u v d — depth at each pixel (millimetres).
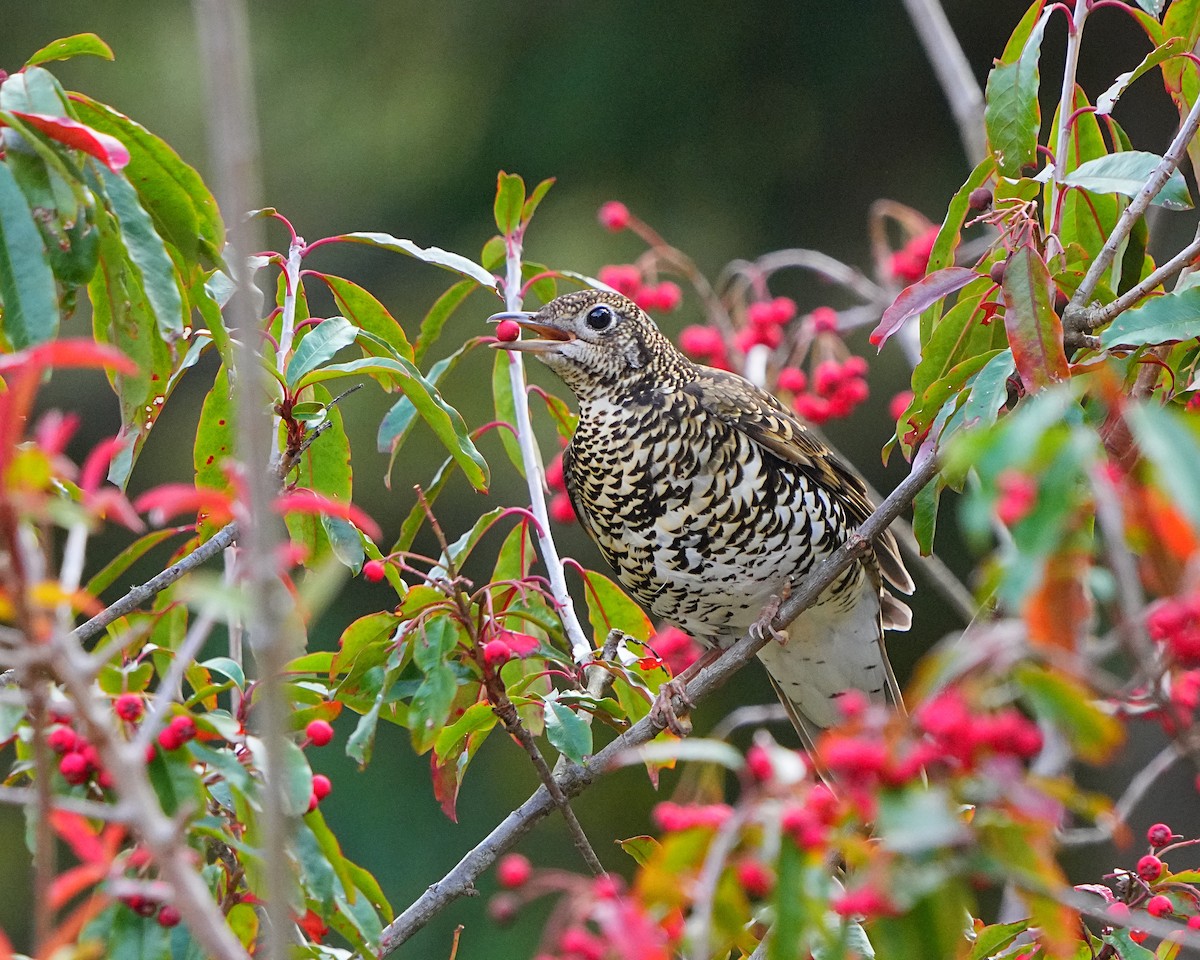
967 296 9125
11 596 4816
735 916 5238
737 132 21797
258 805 6426
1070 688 4832
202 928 4848
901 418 9234
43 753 4910
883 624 12648
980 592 5066
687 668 12109
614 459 11461
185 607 8531
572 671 9391
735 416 11391
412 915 8250
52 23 23141
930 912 5184
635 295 13547
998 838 4988
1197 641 5008
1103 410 8086
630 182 21750
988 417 8266
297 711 7594
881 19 21594
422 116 22438
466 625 7902
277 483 8695
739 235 21656
